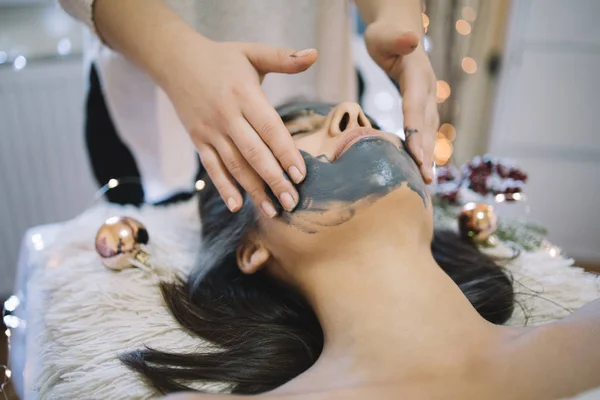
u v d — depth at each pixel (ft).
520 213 6.16
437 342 1.99
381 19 2.81
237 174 2.26
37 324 2.65
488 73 5.88
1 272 5.22
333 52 3.66
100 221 3.41
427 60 2.77
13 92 4.80
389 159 2.15
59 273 2.88
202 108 2.29
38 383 2.30
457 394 1.82
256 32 3.39
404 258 2.15
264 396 1.80
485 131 6.21
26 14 5.04
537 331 1.99
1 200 5.03
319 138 2.27
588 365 1.82
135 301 2.66
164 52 2.43
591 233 6.28
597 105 5.69
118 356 2.28
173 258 3.00
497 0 5.48
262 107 2.16
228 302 2.65
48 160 5.16
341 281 2.18
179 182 3.66
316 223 2.16
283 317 2.56
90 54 3.53
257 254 2.48
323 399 1.79
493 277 2.76
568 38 5.52
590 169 5.99
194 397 1.72
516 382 1.83
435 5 5.48
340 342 2.11
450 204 3.65
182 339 2.44
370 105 6.00
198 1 3.25
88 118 3.81
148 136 3.65
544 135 6.00
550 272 2.95
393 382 1.89
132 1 2.58
